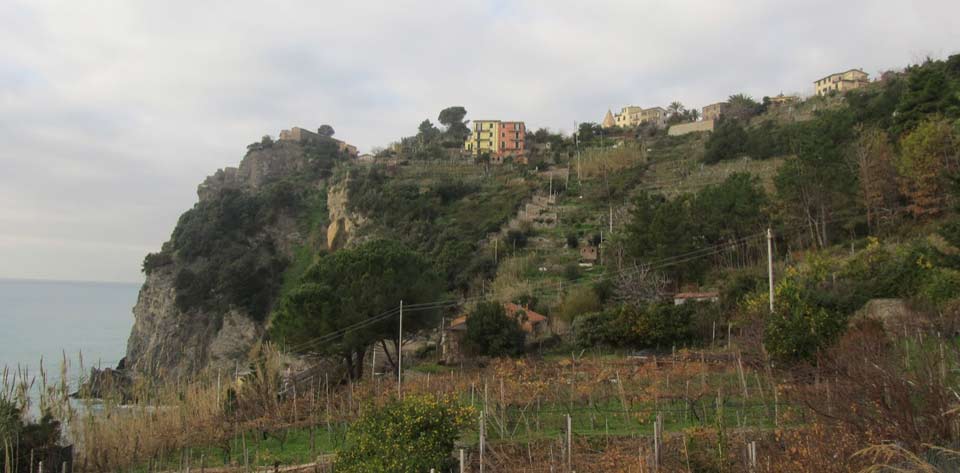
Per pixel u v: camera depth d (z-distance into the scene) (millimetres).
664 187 76062
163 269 80000
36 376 27234
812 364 20500
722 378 22750
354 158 126188
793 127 77688
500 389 22781
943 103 47344
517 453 17484
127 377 55062
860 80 104875
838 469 9711
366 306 34250
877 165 43281
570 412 20609
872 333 19391
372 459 16250
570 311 42000
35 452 19250
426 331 42844
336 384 32406
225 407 26156
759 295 30984
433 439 16312
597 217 72250
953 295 24859
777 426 15586
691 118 126562
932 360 11875
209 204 87500
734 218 46938
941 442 9141
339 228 85500
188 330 73750
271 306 75562
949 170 36750
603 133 124750
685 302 37062
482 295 52469
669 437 16469
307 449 21438
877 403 9992
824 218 43406
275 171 120500
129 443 21750
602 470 14852
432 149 121438
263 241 85875
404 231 76875
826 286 30000
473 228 73312
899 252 31859
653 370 25391
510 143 122125
